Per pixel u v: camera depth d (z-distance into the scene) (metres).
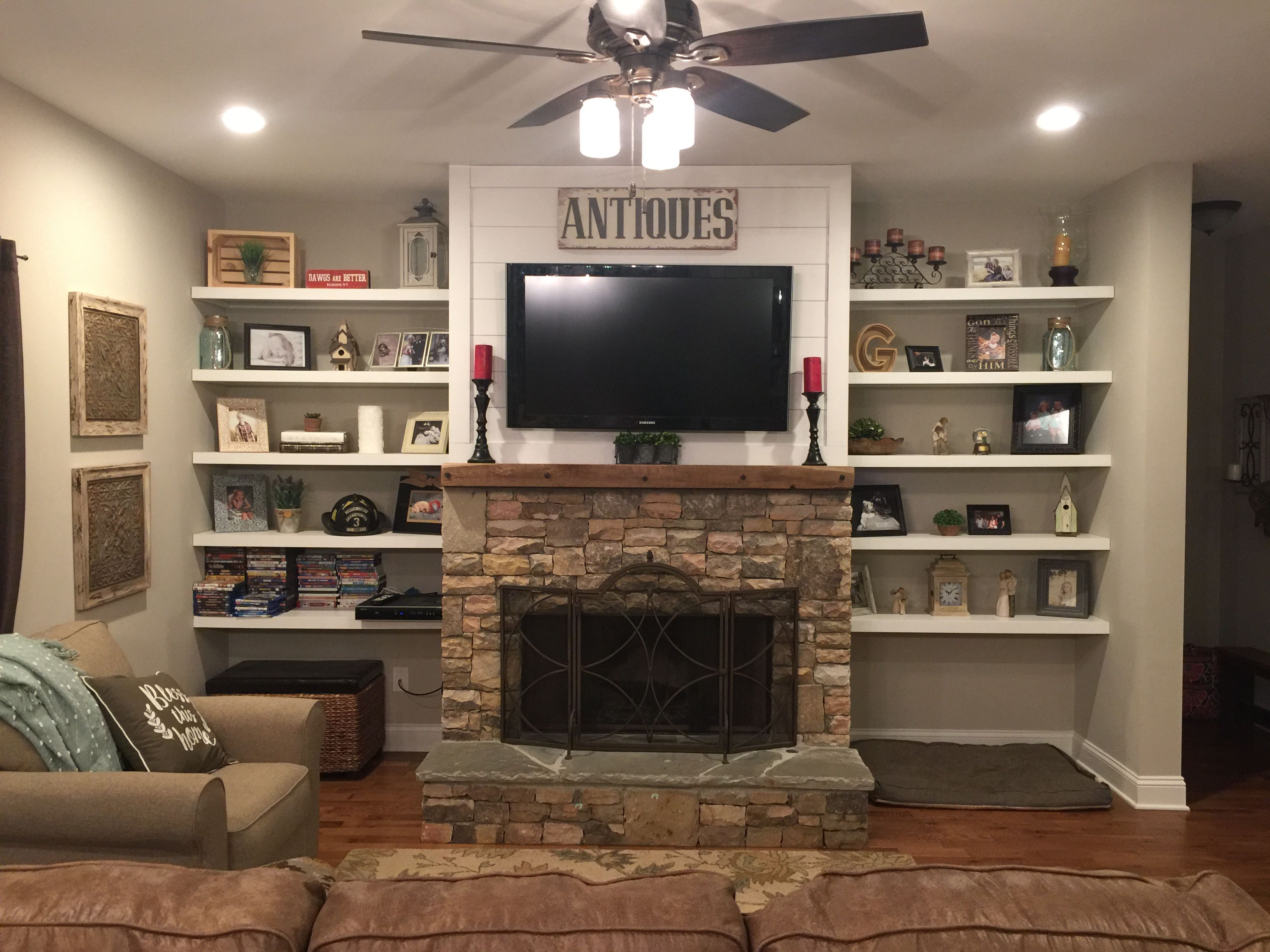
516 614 3.87
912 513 4.63
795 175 4.04
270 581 4.41
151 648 3.93
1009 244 4.55
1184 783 3.92
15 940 0.98
